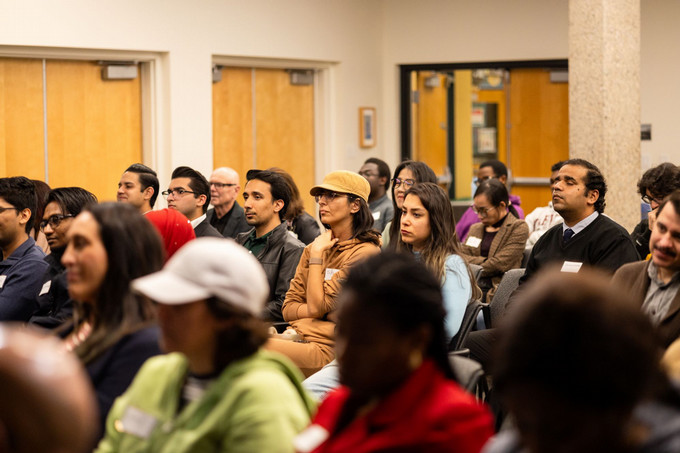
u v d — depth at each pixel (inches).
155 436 71.4
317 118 357.4
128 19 282.7
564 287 42.3
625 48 270.7
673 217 109.7
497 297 177.0
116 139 293.4
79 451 26.7
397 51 371.2
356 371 61.4
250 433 66.8
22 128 270.2
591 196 170.7
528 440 42.4
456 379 65.6
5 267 165.8
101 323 85.0
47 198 162.7
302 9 336.8
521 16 352.8
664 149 337.1
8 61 265.6
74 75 281.1
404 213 154.5
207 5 304.5
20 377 25.5
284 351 153.5
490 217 230.2
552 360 40.9
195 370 71.6
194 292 69.1
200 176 224.2
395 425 62.1
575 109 271.4
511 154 375.2
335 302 158.2
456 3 361.4
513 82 369.7
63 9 266.8
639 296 119.6
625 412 40.8
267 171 201.2
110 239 84.7
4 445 25.5
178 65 297.9
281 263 188.5
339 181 165.2
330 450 64.0
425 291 61.7
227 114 325.1
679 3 332.2
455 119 379.6
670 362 84.4
